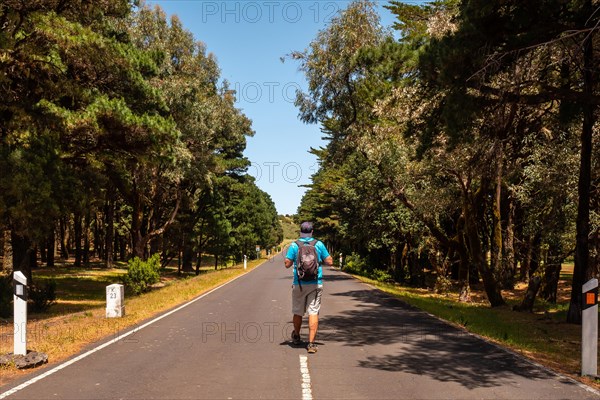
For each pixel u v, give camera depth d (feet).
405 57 44.29
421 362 24.04
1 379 20.63
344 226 122.62
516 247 98.22
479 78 33.19
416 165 67.97
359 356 25.30
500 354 26.12
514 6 31.81
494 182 71.20
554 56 39.60
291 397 18.06
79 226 147.23
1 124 47.62
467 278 76.02
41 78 48.42
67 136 52.13
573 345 30.89
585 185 41.52
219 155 152.15
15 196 42.50
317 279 26.61
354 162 103.65
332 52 71.67
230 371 21.91
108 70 52.70
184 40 95.91
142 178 91.76
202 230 147.74
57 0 49.19
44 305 51.08
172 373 21.54
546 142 59.00
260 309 46.65
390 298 60.95
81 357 24.88
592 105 39.86
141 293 74.74
